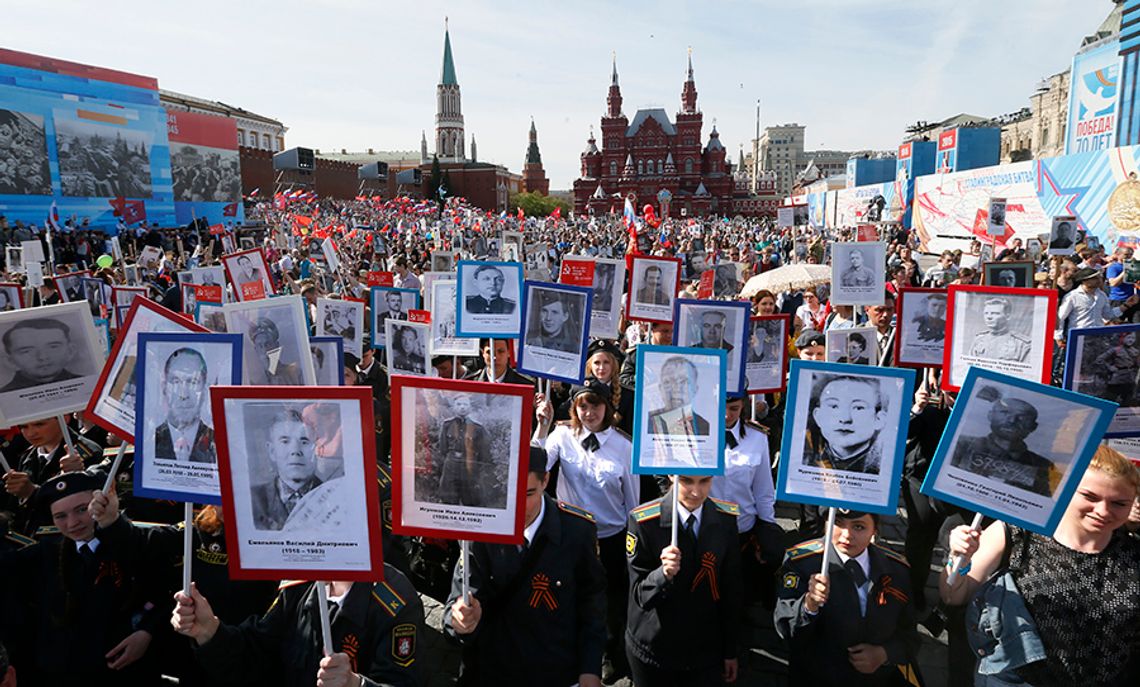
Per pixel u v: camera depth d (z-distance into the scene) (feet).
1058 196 75.51
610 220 228.43
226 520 8.11
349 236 96.53
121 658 10.80
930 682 14.12
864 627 10.53
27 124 114.52
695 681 11.66
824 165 635.25
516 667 10.55
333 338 16.93
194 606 8.80
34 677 11.21
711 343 17.78
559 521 10.79
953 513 13.99
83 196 124.67
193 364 8.82
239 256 29.09
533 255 51.72
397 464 9.05
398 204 192.85
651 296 23.00
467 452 8.95
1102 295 30.53
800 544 11.51
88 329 12.61
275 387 7.95
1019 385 8.70
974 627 9.08
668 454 10.91
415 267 55.62
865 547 10.68
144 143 137.18
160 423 8.87
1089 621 8.30
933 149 159.63
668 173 349.82
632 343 28.55
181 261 61.67
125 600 11.21
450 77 464.65
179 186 152.76
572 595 10.74
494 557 10.64
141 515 14.38
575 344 17.56
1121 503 8.16
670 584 11.16
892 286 33.27
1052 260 43.29
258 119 296.51
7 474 13.30
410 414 8.98
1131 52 90.07
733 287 33.76
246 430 8.04
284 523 8.08
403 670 9.14
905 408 9.71
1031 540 8.91
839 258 23.76
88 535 11.02
